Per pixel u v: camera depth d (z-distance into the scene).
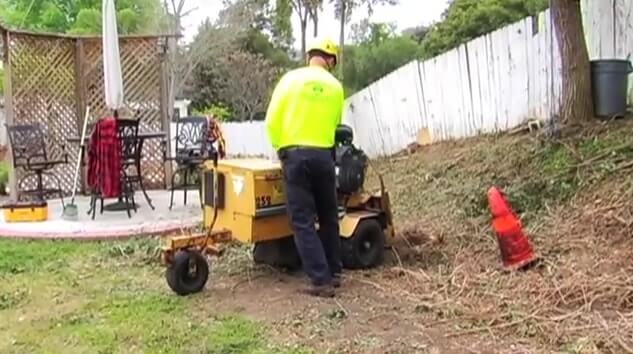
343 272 4.92
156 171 9.77
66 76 9.41
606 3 6.60
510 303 3.93
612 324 3.48
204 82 22.94
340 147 5.01
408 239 5.52
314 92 4.36
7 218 6.97
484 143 7.64
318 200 4.53
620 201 5.10
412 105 9.46
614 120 6.21
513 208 5.78
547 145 6.41
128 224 6.77
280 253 5.00
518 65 7.50
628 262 4.29
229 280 4.84
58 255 5.72
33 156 8.20
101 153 7.20
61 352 3.50
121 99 7.63
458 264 4.87
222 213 4.82
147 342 3.60
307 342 3.54
